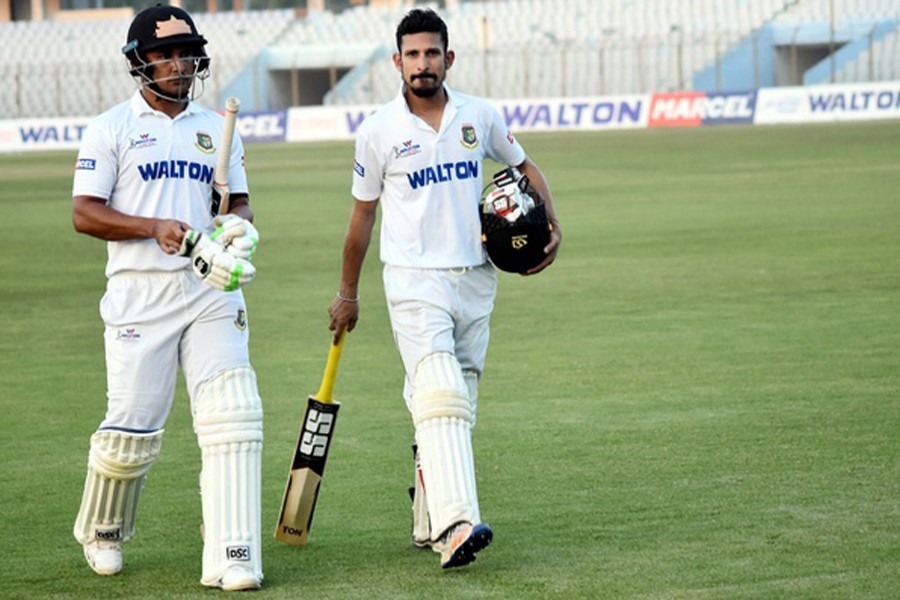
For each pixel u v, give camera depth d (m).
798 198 71.56
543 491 21.06
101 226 16.89
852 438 23.88
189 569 17.69
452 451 17.14
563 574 16.75
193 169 17.50
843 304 39.31
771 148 113.00
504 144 18.95
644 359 32.28
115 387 17.39
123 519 17.62
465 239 18.28
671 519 19.20
